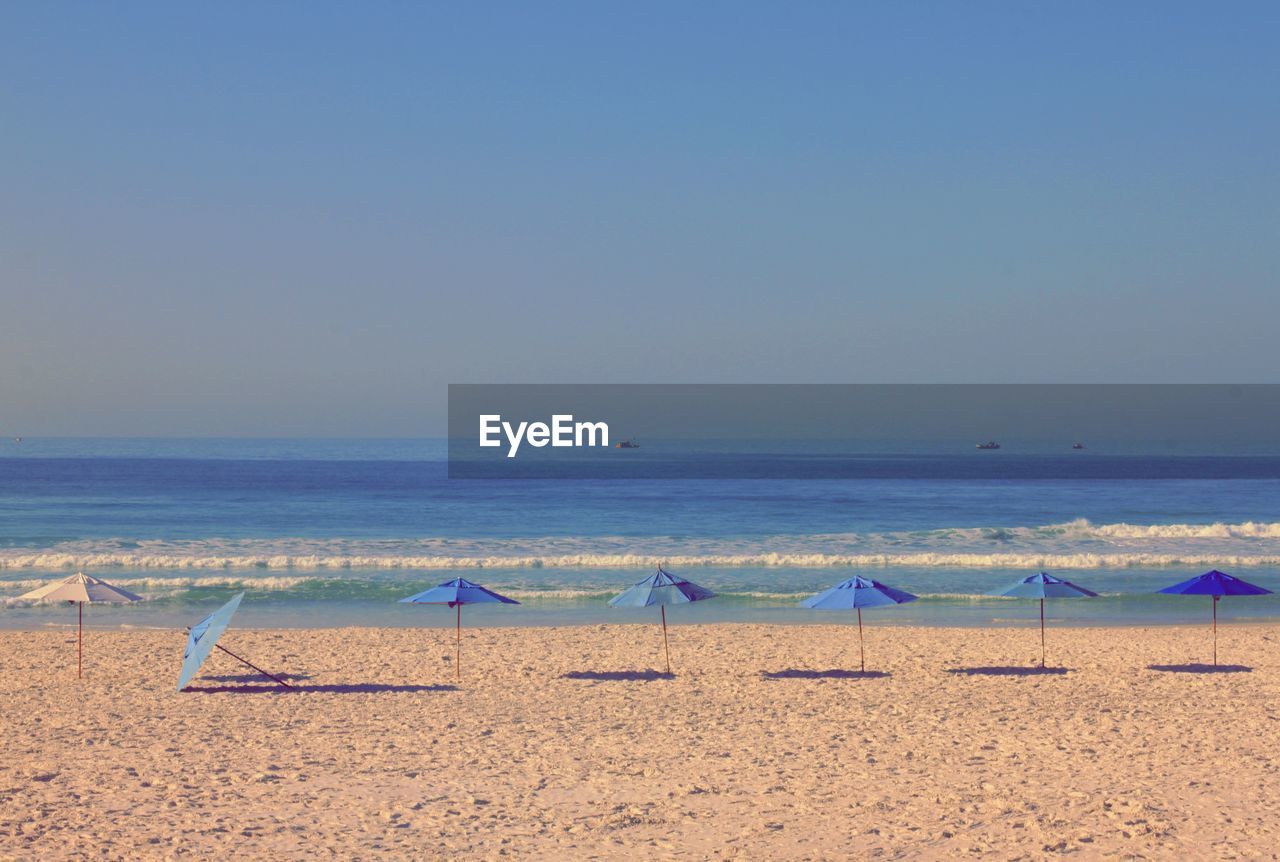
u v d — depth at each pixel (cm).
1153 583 3133
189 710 1612
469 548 4047
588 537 4466
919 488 8712
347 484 8856
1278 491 7969
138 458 16038
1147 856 928
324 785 1195
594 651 2131
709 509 6272
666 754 1340
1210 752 1305
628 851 970
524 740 1422
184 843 989
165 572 3319
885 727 1487
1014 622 2547
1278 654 2070
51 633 2312
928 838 991
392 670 1939
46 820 1056
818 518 5672
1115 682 1803
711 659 2047
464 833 1023
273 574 3300
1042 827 1013
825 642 2231
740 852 962
